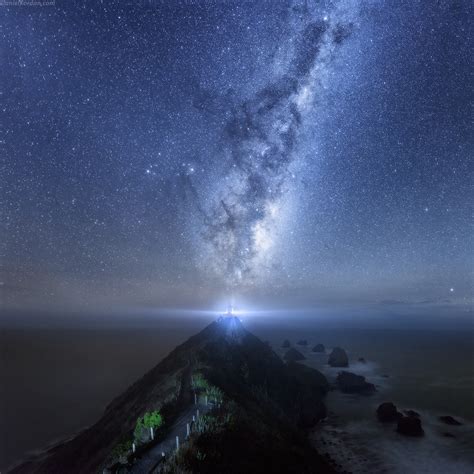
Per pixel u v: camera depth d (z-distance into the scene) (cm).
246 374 4622
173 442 2123
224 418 2445
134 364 11481
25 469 4316
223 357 4766
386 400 6084
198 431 2116
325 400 6006
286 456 2459
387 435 4516
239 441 2236
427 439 4422
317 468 2700
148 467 1856
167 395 3294
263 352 5759
